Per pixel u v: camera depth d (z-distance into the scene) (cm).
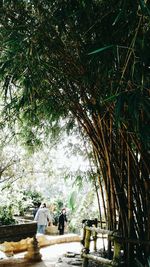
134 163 329
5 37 281
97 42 248
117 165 336
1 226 471
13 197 554
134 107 208
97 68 258
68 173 482
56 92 332
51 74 310
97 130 335
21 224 499
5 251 571
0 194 561
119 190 333
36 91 344
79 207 599
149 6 203
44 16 262
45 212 748
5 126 445
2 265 466
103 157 342
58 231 839
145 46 212
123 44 243
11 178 664
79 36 267
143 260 329
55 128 480
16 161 646
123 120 262
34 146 496
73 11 254
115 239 312
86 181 471
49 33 268
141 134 229
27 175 669
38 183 711
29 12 271
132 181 334
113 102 281
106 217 378
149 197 322
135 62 213
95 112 315
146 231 327
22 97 362
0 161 638
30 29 263
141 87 210
